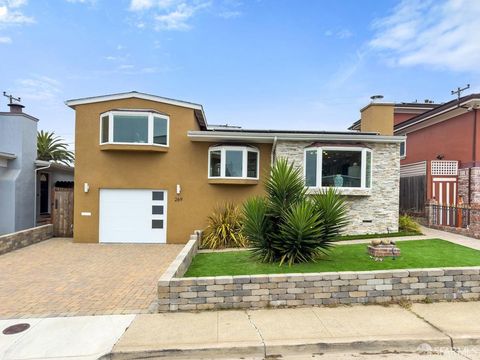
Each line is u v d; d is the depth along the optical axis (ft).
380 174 38.50
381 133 46.29
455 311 16.65
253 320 15.69
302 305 17.51
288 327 14.84
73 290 20.56
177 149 38.50
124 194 38.40
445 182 44.75
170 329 14.75
